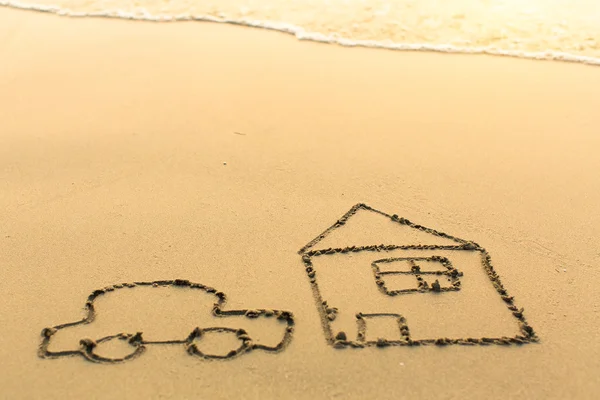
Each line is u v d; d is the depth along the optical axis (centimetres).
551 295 233
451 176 299
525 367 205
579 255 252
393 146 322
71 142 325
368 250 254
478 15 452
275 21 464
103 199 283
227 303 228
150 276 240
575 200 283
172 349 210
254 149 320
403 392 197
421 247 255
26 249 253
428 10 461
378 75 394
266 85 381
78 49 430
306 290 234
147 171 303
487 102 362
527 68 399
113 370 203
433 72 396
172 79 390
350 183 294
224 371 203
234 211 275
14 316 221
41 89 379
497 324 221
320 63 409
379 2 473
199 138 329
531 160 311
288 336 215
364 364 205
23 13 486
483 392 197
